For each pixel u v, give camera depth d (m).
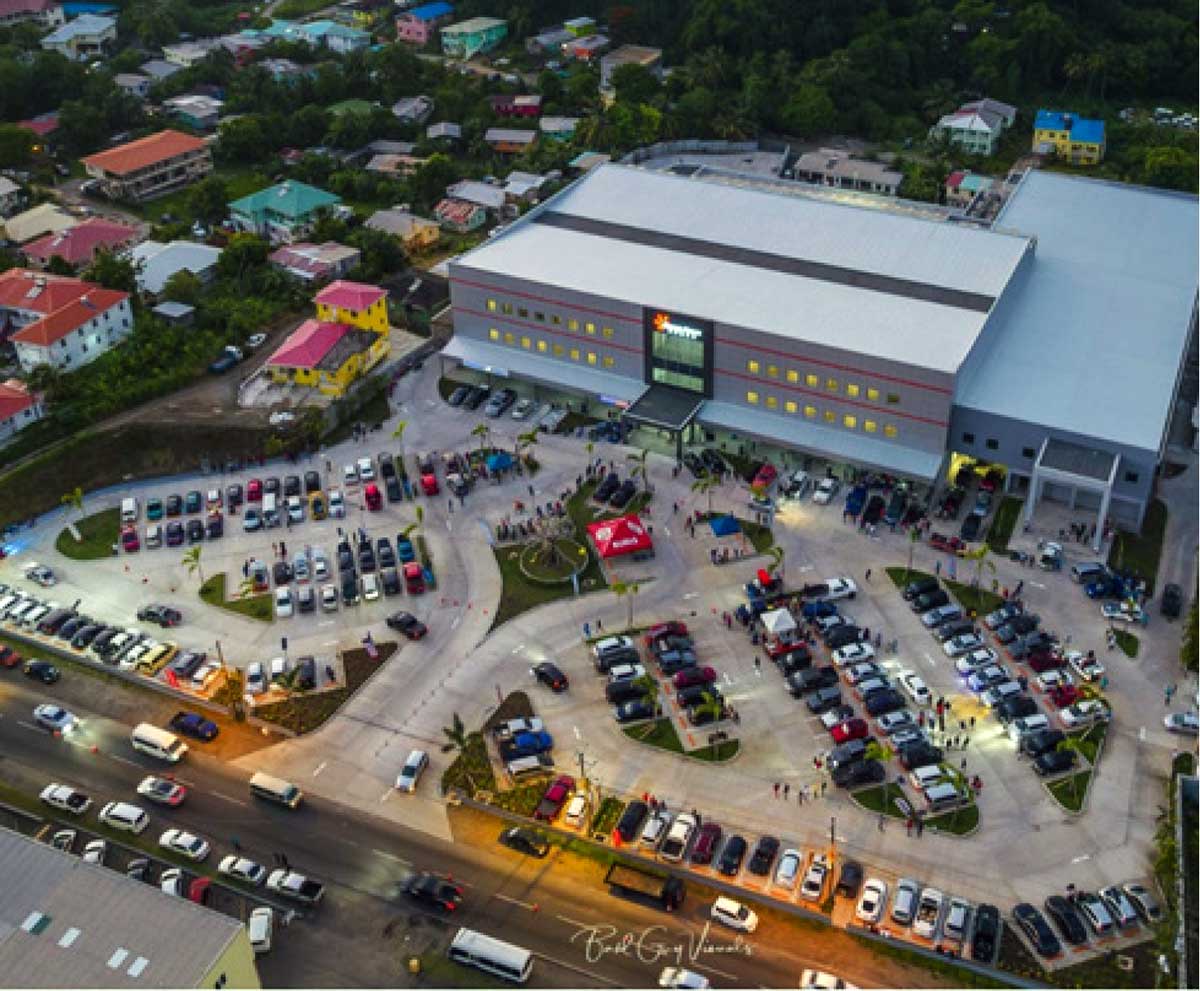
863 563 141.88
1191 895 102.75
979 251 174.25
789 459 160.50
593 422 170.38
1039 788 112.81
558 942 101.12
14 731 125.00
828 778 114.88
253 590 142.75
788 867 104.75
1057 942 97.81
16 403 166.88
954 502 149.25
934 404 147.12
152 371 181.75
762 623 133.00
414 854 109.62
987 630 131.62
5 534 155.12
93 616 139.88
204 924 90.69
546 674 126.50
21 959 87.88
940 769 112.75
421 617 137.50
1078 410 146.62
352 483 160.88
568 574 141.75
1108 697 122.31
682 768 116.62
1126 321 166.25
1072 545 143.12
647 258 176.25
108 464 165.88
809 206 188.12
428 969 99.19
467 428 170.75
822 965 98.38
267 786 114.81
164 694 129.00
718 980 97.44
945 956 97.88
